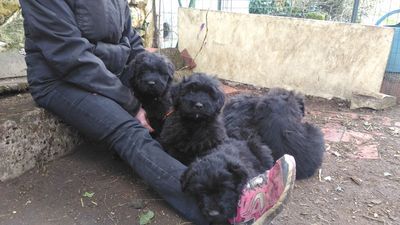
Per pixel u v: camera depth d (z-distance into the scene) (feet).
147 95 4.09
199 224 2.96
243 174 2.70
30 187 3.34
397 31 6.24
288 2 8.34
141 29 7.38
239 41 7.18
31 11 3.25
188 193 2.81
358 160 4.26
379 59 6.12
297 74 6.79
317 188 3.66
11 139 3.37
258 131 3.88
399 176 3.91
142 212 3.10
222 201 2.64
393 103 6.16
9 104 3.79
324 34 6.42
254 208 2.68
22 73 4.55
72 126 3.79
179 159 3.49
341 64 6.39
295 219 3.13
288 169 2.56
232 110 4.17
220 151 3.04
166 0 8.07
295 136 3.84
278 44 6.83
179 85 3.51
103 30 3.59
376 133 5.04
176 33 8.25
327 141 4.75
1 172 3.33
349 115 5.74
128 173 3.69
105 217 3.02
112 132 3.30
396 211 3.31
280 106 3.99
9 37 4.88
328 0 8.07
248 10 9.25
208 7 9.23
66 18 3.27
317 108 6.08
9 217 2.95
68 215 3.02
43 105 3.61
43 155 3.69
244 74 7.29
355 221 3.15
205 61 7.64
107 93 3.41
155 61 4.06
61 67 3.29
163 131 3.59
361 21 7.56
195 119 3.41
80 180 3.51
